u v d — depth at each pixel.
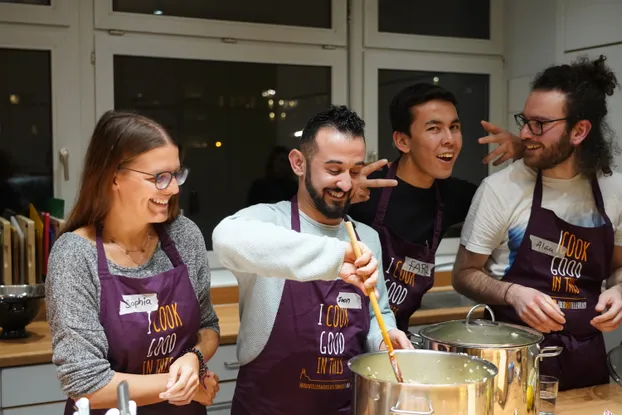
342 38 3.07
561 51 3.05
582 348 1.86
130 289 1.37
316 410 1.51
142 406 1.43
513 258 1.90
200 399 1.47
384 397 1.10
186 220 1.57
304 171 1.50
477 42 3.34
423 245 2.00
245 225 1.35
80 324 1.30
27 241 2.39
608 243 1.86
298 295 1.49
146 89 2.79
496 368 1.21
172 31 2.78
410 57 3.21
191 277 1.50
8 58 2.59
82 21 2.68
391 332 1.51
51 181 2.70
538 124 1.81
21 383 2.09
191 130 2.87
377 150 3.18
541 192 1.86
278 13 2.97
